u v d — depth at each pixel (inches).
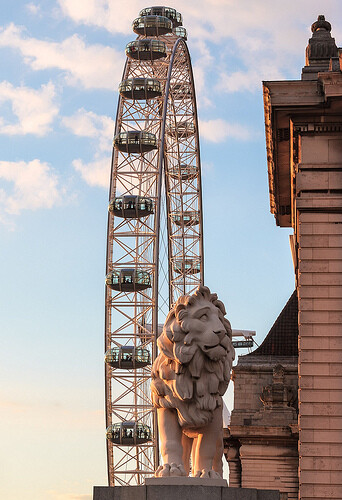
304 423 1851.6
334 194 1947.6
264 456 2950.3
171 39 5002.5
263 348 3171.8
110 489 781.9
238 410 3048.7
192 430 885.8
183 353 866.1
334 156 1958.7
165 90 4650.6
